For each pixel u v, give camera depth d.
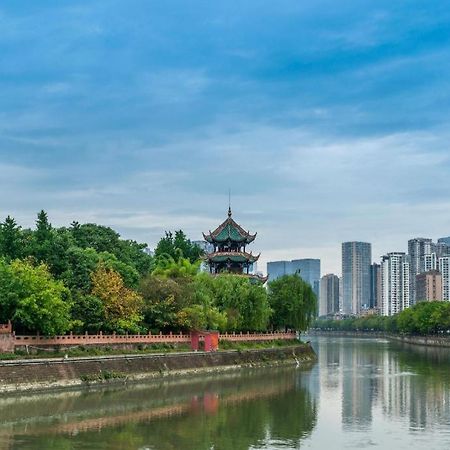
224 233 195.38
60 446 65.38
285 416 84.00
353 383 122.19
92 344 115.69
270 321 181.25
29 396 94.38
